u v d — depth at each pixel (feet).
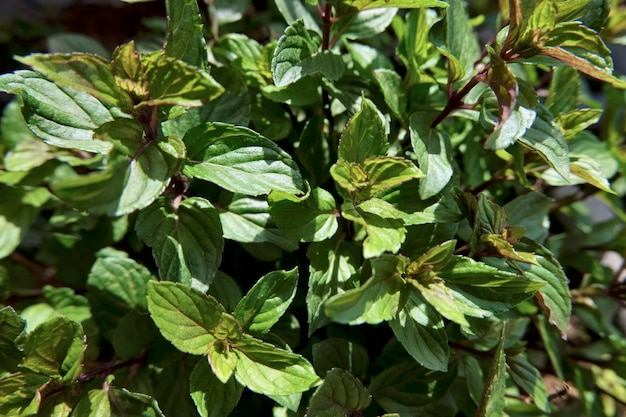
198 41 1.71
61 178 1.98
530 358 2.13
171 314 1.69
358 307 1.65
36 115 1.71
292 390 1.69
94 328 1.90
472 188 1.99
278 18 2.27
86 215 2.01
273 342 1.78
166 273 1.75
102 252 1.90
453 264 1.73
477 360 1.93
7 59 2.60
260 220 1.85
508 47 1.75
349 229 1.86
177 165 1.67
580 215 2.21
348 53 2.07
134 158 1.66
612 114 2.21
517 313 1.97
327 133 1.99
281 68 1.82
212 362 1.69
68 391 1.75
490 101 1.80
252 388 1.69
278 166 1.74
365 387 1.81
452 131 2.04
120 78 1.64
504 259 1.81
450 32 1.83
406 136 1.95
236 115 1.85
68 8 2.86
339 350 1.83
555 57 1.73
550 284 1.82
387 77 1.89
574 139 2.05
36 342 1.71
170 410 1.84
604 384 2.09
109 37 2.80
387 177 1.73
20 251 2.13
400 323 1.73
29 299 1.97
